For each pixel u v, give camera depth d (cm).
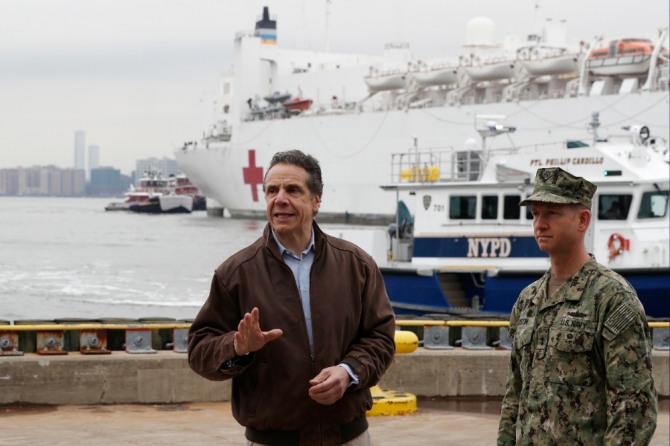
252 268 570
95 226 10844
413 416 1202
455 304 2286
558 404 527
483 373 1360
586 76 6831
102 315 3409
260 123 9350
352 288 576
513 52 8938
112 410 1198
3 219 13475
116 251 6675
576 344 523
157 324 1315
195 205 16900
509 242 2178
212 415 1174
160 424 1114
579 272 536
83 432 1062
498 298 2144
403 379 1349
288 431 566
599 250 2102
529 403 537
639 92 6456
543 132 6950
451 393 1360
